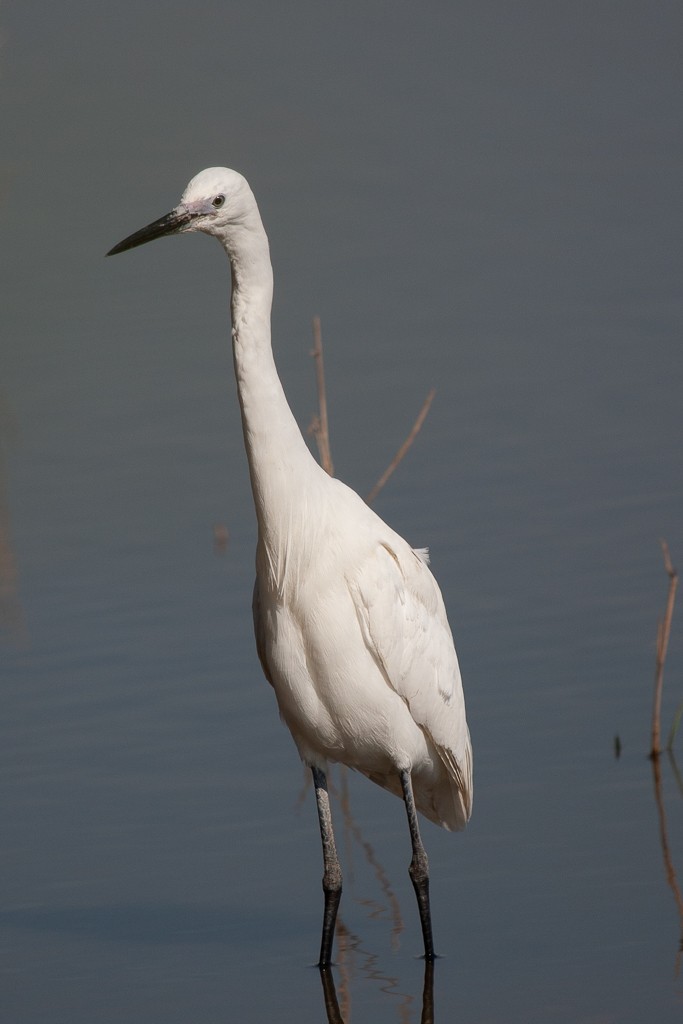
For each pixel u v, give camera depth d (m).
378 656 8.59
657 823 10.09
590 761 10.94
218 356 19.44
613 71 33.12
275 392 8.32
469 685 11.99
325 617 8.45
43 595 14.08
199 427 17.70
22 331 20.30
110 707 12.13
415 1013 8.09
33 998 8.45
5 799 10.86
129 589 14.16
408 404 17.66
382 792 11.27
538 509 14.91
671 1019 7.83
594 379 18.08
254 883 9.87
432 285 21.56
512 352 19.05
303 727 8.80
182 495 16.11
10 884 9.91
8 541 15.16
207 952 8.95
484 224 24.19
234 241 8.17
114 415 18.11
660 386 17.73
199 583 14.25
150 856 10.16
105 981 8.63
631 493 15.12
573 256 22.48
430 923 8.77
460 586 13.54
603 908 9.10
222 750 11.52
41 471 16.80
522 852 9.88
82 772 11.21
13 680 12.58
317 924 9.28
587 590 13.38
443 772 9.41
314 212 24.98
